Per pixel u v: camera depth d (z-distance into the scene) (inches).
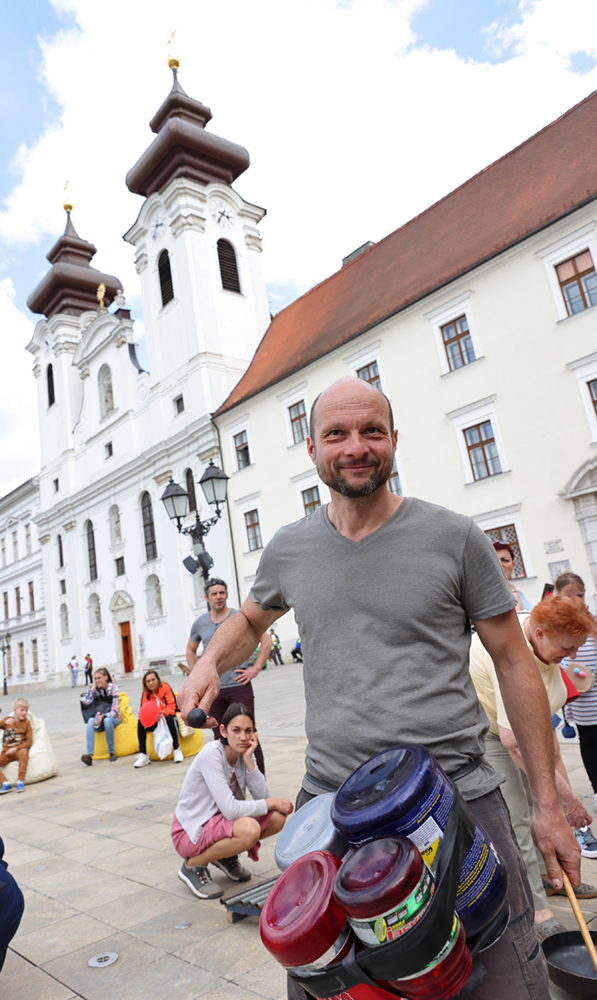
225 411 1098.7
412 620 59.1
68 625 1573.6
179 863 180.1
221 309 1216.2
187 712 61.3
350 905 42.7
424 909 42.6
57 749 457.7
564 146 794.2
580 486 654.5
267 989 108.8
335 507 65.7
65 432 1611.7
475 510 740.0
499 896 49.5
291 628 986.7
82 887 168.6
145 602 1291.8
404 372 825.5
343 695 60.2
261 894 136.0
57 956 129.4
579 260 673.0
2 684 1919.3
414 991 43.2
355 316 941.2
